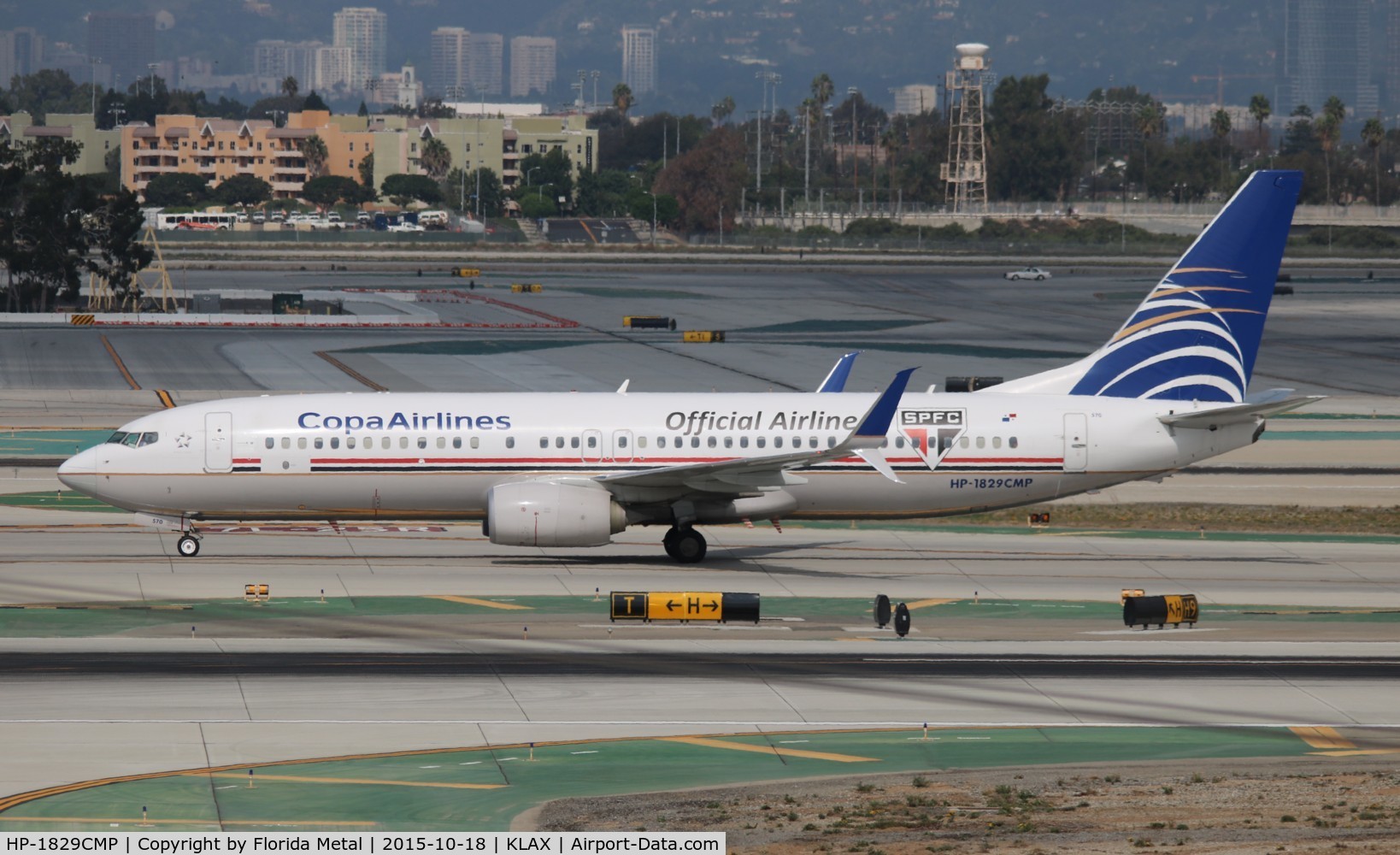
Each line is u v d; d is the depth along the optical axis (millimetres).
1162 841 110875
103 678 158375
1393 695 161250
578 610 192500
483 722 146750
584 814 121312
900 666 170125
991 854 108812
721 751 139750
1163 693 161125
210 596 195500
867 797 126000
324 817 120625
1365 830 113500
